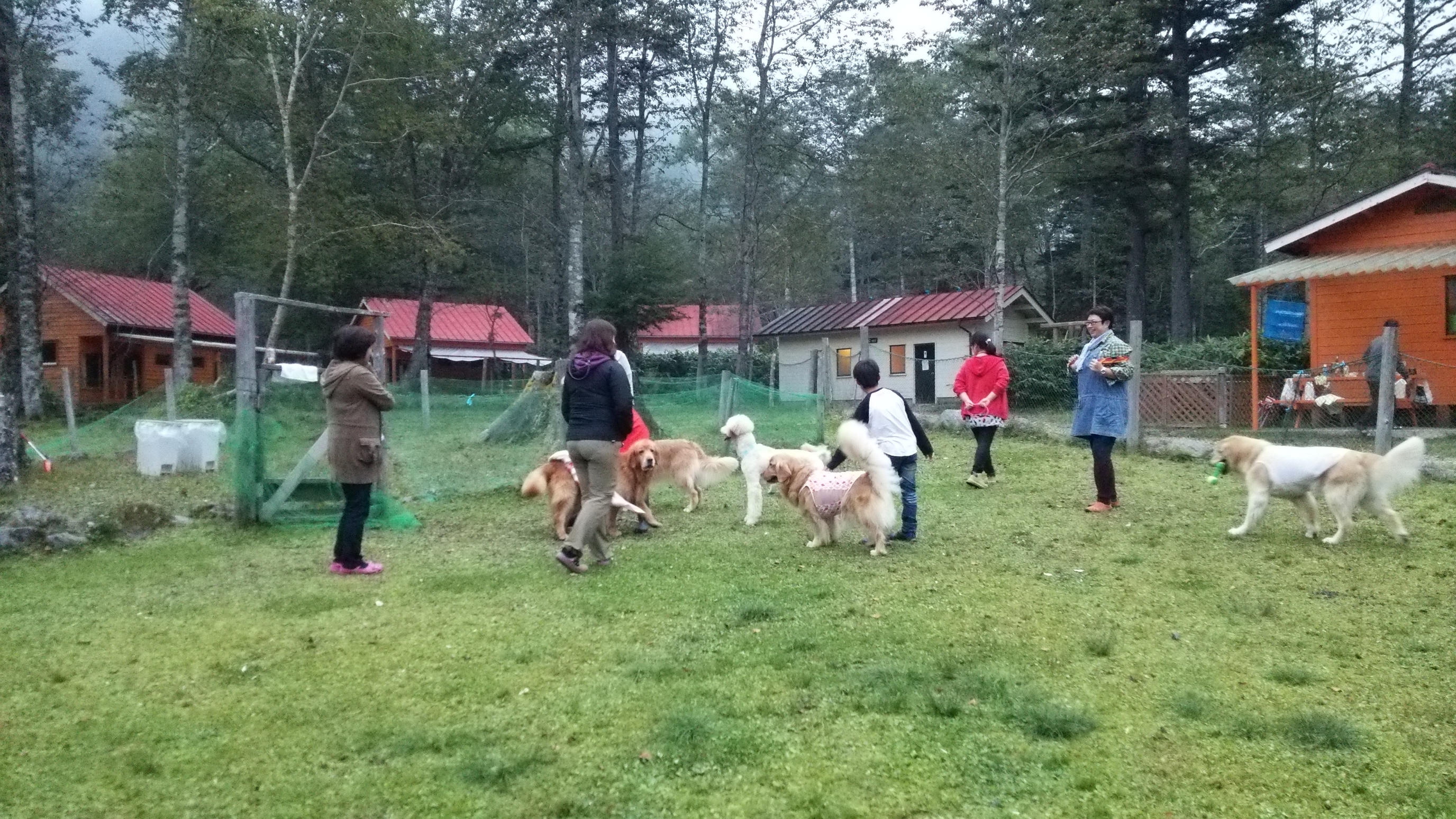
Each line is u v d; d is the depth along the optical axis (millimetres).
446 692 3926
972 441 12906
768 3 22719
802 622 4828
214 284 40219
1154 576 5734
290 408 7766
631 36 23391
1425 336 13844
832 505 6531
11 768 3281
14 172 17375
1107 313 7820
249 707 3787
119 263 38656
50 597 5449
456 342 37250
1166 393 13320
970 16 21359
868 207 33750
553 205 33594
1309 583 5504
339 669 4207
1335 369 12633
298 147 23719
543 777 3160
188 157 23828
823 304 38031
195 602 5340
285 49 22766
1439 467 8969
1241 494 8516
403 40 22500
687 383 18875
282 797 3062
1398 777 3092
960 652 4332
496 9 25484
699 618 4934
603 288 25625
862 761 3240
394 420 15727
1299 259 15242
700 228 29031
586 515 5887
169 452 11125
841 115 24438
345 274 28594
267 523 7465
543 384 12977
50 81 27062
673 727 3480
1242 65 25875
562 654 4379
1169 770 3162
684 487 8250
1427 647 4309
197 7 19531
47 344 27484
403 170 28250
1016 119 22984
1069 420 15625
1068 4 21391
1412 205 14047
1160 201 27000
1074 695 3809
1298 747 3312
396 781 3150
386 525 7582
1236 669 4086
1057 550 6504
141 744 3451
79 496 9328
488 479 9719
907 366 27406
